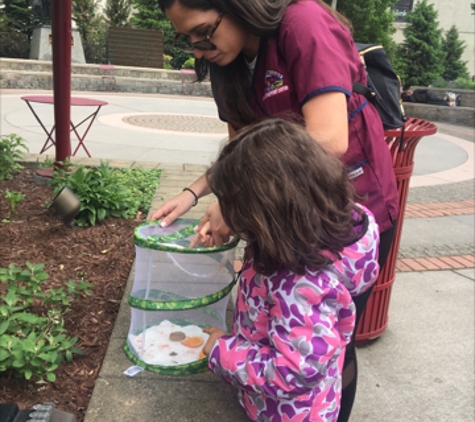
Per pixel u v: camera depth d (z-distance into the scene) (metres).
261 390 1.39
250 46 1.63
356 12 21.17
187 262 1.83
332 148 1.39
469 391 2.32
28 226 3.61
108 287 2.75
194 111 13.45
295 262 1.28
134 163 5.77
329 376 1.48
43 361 1.86
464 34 34.94
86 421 1.64
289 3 1.50
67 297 2.58
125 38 20.11
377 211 1.74
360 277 1.44
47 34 18.50
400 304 3.18
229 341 1.50
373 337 2.65
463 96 17.91
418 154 9.20
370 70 1.82
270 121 1.36
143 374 1.87
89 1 23.77
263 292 1.42
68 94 4.60
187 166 5.85
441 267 3.84
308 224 1.25
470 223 5.08
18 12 21.25
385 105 1.80
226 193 1.30
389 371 2.45
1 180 4.72
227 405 1.75
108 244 3.41
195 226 1.88
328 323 1.34
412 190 6.44
